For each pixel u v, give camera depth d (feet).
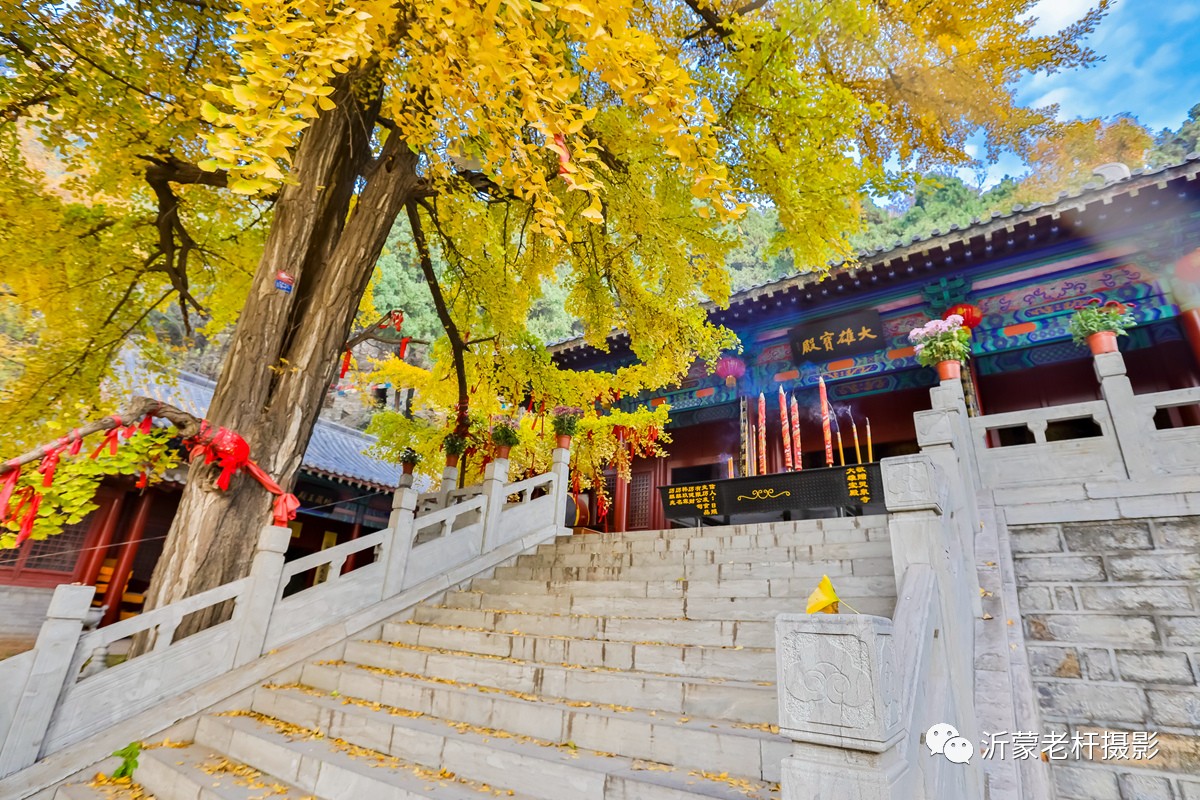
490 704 13.01
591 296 32.68
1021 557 16.05
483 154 18.48
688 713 11.76
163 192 27.96
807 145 22.93
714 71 24.31
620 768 10.16
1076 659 13.41
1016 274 34.68
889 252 35.22
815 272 36.01
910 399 42.39
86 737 14.56
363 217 23.95
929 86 27.94
